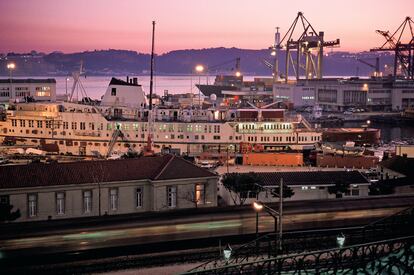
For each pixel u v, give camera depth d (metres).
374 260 35.69
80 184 74.38
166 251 65.12
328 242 61.88
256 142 169.50
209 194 80.12
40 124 178.00
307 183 94.25
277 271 39.22
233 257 56.38
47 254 61.50
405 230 51.66
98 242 63.22
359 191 96.00
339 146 167.12
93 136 171.88
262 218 68.88
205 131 168.75
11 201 71.44
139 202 78.06
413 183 99.44
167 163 79.56
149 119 169.12
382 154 166.88
